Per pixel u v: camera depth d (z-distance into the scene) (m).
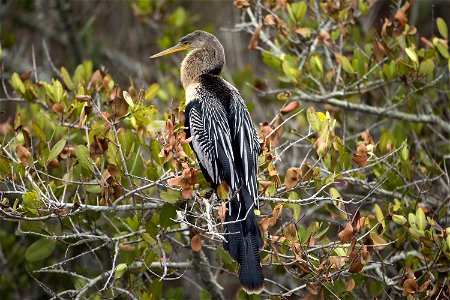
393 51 12.41
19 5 18.45
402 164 11.39
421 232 9.83
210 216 8.73
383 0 16.19
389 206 10.12
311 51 12.93
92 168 9.87
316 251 10.21
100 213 10.71
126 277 11.91
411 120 12.66
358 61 12.40
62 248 13.34
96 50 17.80
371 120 14.05
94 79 11.62
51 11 18.80
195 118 10.48
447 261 9.85
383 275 10.13
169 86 14.33
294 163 13.04
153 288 10.43
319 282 9.12
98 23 19.22
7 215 9.39
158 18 17.06
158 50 18.39
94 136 9.75
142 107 9.86
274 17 12.71
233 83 15.09
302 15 12.70
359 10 13.03
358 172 11.35
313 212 12.74
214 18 19.02
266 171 10.11
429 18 18.03
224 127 10.27
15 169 10.34
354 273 9.20
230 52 17.00
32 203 9.38
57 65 18.19
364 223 9.62
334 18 12.62
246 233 9.27
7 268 13.26
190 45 12.20
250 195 9.56
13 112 16.89
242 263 9.12
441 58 13.23
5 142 11.84
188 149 10.27
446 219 10.91
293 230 9.28
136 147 10.77
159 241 9.66
